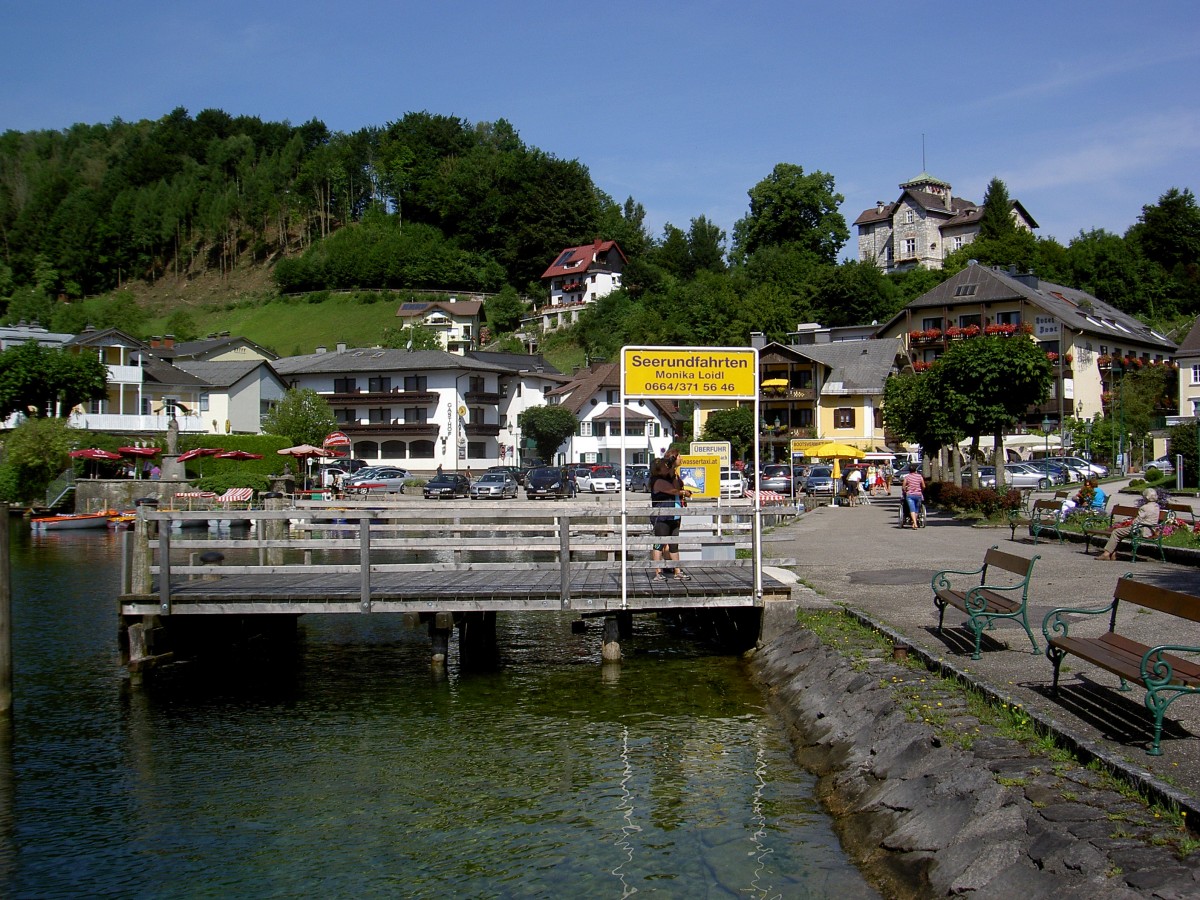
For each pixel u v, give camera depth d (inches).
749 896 305.6
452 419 3267.7
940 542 1050.7
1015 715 354.9
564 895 317.1
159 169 7209.6
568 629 797.9
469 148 6756.9
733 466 2438.5
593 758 455.5
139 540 629.9
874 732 391.9
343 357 3545.8
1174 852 234.4
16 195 6875.0
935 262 5027.1
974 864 267.7
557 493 2225.6
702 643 740.0
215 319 5698.8
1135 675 309.9
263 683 621.6
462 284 5664.4
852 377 3031.5
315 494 1913.1
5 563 543.5
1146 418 2684.5
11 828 387.2
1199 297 4239.7
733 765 436.1
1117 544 815.1
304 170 7116.1
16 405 2336.4
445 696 582.9
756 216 5137.8
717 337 4077.3
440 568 628.1
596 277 5162.4
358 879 336.2
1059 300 3228.3
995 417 1403.8
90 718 543.5
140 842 371.9
